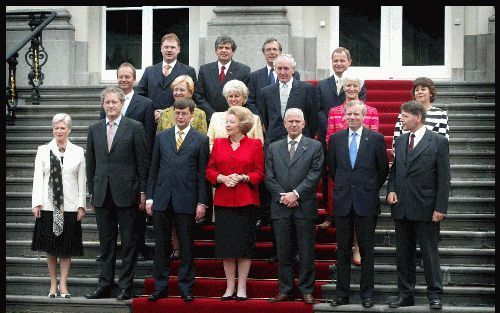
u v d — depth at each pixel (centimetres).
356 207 1428
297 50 2238
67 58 2311
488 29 2192
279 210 1446
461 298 1453
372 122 1556
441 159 1403
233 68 1669
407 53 2305
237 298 1447
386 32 2305
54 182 1512
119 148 1502
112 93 1506
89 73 2355
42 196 1516
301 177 1446
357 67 2316
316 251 1561
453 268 1502
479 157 1772
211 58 2228
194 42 2359
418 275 1509
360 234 1432
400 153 1428
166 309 1455
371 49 2311
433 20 2292
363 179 1437
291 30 2230
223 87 1653
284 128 1566
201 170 1478
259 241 1608
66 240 1509
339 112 1561
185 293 1457
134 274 1548
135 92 1617
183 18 2369
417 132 1427
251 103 1644
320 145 1463
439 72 2286
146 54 2380
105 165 1505
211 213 1609
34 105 2034
